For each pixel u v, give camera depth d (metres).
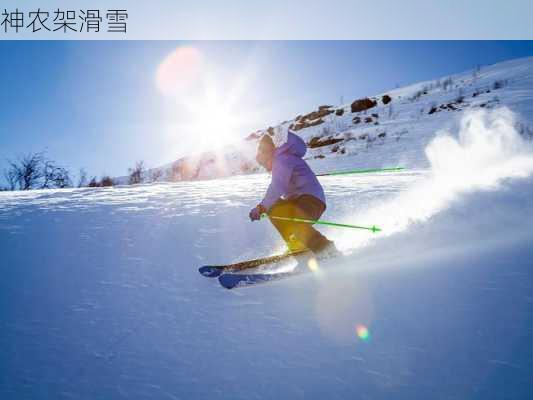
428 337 2.04
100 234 4.28
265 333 2.23
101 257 3.57
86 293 2.86
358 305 2.44
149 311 2.58
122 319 2.48
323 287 2.75
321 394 1.73
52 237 4.19
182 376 1.91
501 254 2.93
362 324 2.22
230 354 2.05
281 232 3.56
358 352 1.98
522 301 2.25
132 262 3.45
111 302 2.72
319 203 3.49
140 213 5.38
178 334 2.28
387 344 2.02
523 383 1.66
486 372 1.75
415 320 2.20
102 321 2.46
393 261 3.07
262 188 8.47
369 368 1.86
